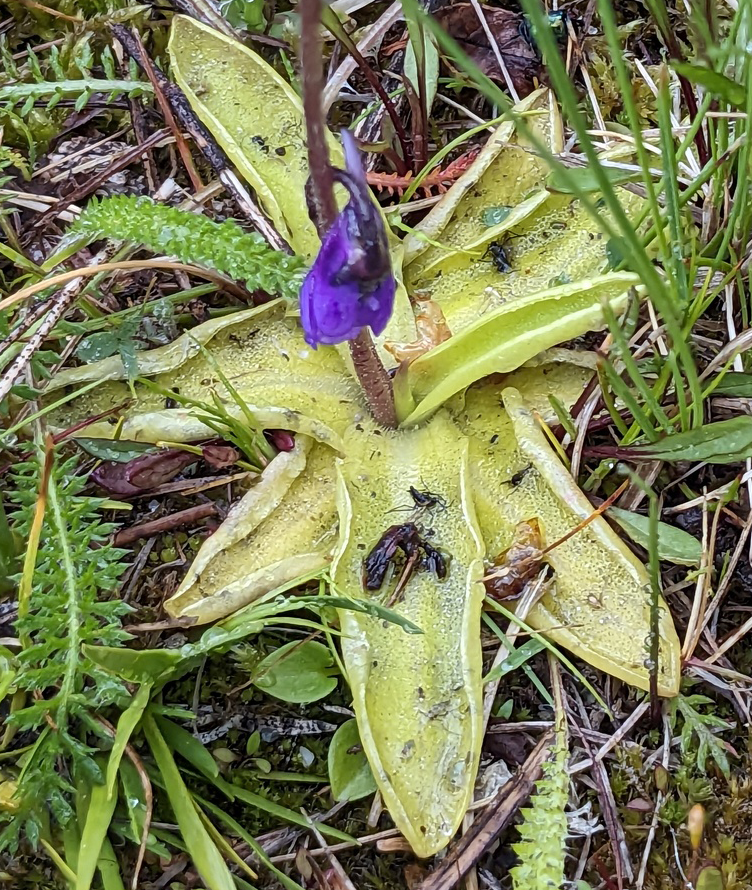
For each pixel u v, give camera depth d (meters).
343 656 0.08
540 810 0.07
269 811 0.08
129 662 0.08
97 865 0.08
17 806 0.08
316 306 0.06
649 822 0.08
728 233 0.08
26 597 0.08
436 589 0.08
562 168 0.06
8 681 0.08
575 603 0.08
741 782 0.08
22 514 0.08
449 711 0.08
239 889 0.08
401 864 0.08
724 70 0.08
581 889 0.08
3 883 0.08
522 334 0.08
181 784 0.08
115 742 0.07
